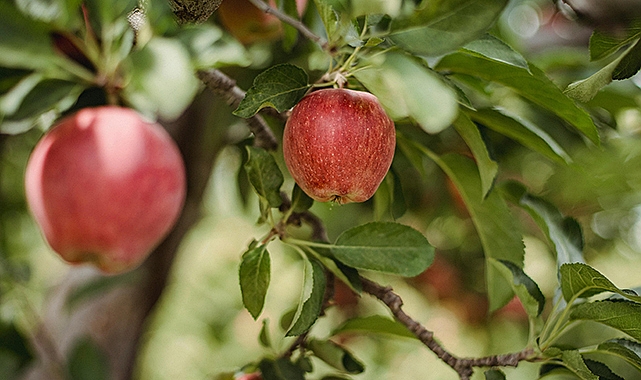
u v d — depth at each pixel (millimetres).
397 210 1193
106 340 1523
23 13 1037
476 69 1115
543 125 1416
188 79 995
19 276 1436
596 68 1436
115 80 1129
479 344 2742
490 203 1204
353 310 1899
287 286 2982
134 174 1119
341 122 1038
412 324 1154
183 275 3119
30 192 1141
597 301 1084
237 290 2934
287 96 1037
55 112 1187
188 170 1541
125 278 1451
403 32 1000
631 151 1695
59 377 1419
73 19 1061
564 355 1096
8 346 1316
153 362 3156
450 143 1416
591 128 1103
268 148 1179
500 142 1544
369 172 1051
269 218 1109
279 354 1201
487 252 1229
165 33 1111
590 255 2201
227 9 1218
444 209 1818
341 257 1097
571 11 1074
